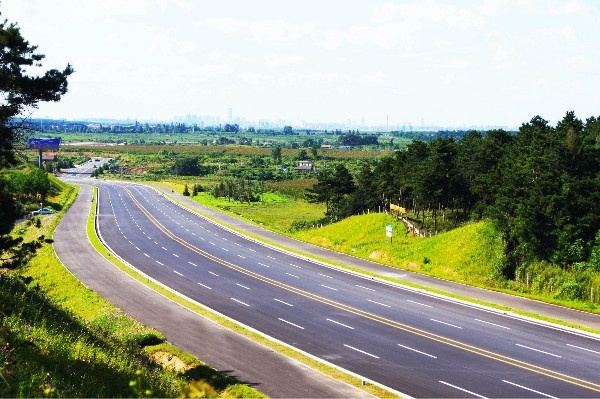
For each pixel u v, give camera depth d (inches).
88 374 703.1
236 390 878.4
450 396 879.7
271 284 1724.9
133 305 1448.1
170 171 7637.8
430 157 2847.0
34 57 1123.9
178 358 1032.8
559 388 914.1
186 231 2847.0
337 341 1170.0
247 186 5319.9
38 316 937.5
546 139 2283.5
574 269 1700.3
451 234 2112.5
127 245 2421.3
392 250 2167.8
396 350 1112.2
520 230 1819.6
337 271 1937.7
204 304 1480.1
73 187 5241.1
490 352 1099.9
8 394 529.0
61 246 2327.8
